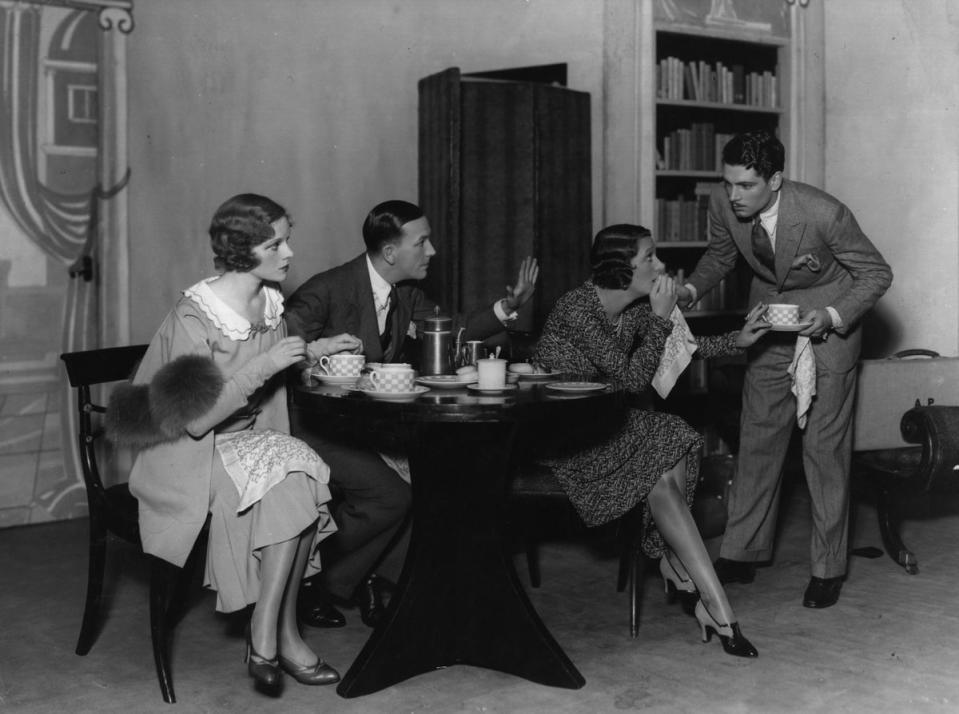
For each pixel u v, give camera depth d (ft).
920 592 12.11
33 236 15.72
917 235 18.40
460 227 16.53
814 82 19.39
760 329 11.19
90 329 16.26
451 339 11.05
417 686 9.39
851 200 19.35
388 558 13.74
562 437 10.40
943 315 18.10
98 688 9.49
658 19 17.56
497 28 18.44
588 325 10.70
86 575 13.12
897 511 15.98
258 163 17.40
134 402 9.04
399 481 10.72
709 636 10.52
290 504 8.91
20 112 15.51
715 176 18.81
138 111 16.35
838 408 11.65
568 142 17.07
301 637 10.50
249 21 17.22
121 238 16.31
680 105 18.13
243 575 9.00
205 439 9.07
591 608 11.59
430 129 17.22
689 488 10.49
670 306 10.48
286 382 10.31
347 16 17.95
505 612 9.56
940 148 17.99
